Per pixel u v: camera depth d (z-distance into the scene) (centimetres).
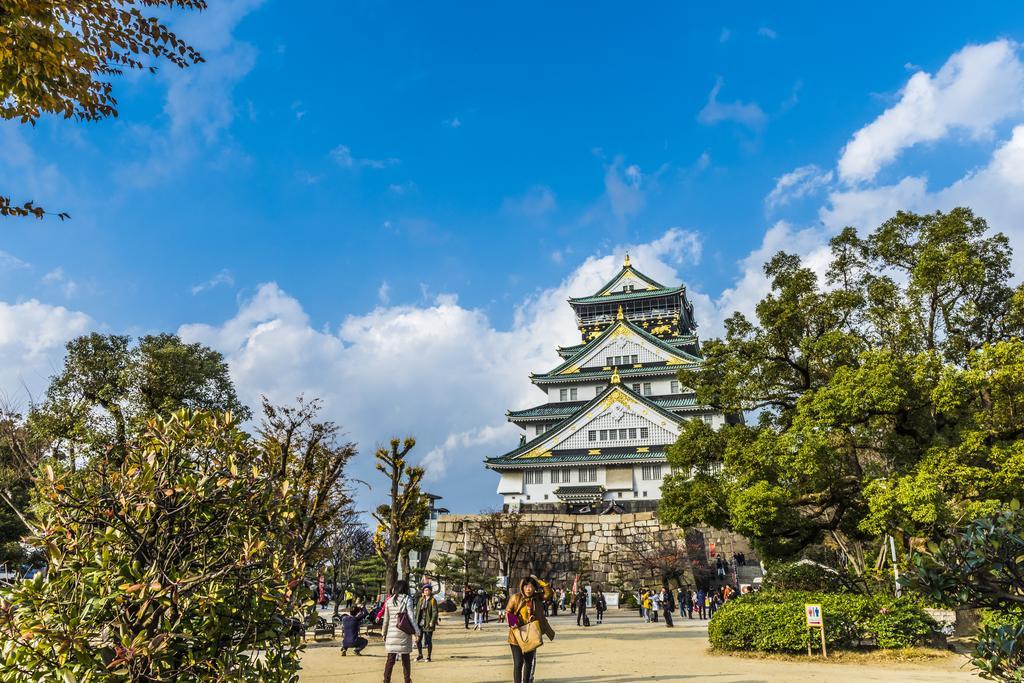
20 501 2858
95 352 3394
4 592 609
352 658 1939
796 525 2348
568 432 6203
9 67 801
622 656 1928
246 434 760
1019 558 661
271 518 721
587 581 4994
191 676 638
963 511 2052
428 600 1859
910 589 730
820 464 2212
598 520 5178
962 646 1908
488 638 2695
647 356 6912
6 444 2500
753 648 1911
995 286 2611
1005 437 2175
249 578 670
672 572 4734
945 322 2686
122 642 598
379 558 5897
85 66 833
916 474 2070
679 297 7725
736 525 2358
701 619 3909
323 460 2119
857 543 3300
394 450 2869
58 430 2683
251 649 689
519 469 6072
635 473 5869
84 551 639
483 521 4912
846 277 3077
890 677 1442
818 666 1672
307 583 748
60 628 599
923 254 2622
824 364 2723
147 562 663
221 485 689
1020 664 655
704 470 2795
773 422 2883
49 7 799
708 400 3103
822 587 2308
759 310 2858
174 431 718
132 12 836
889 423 2303
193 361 3478
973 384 2138
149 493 663
